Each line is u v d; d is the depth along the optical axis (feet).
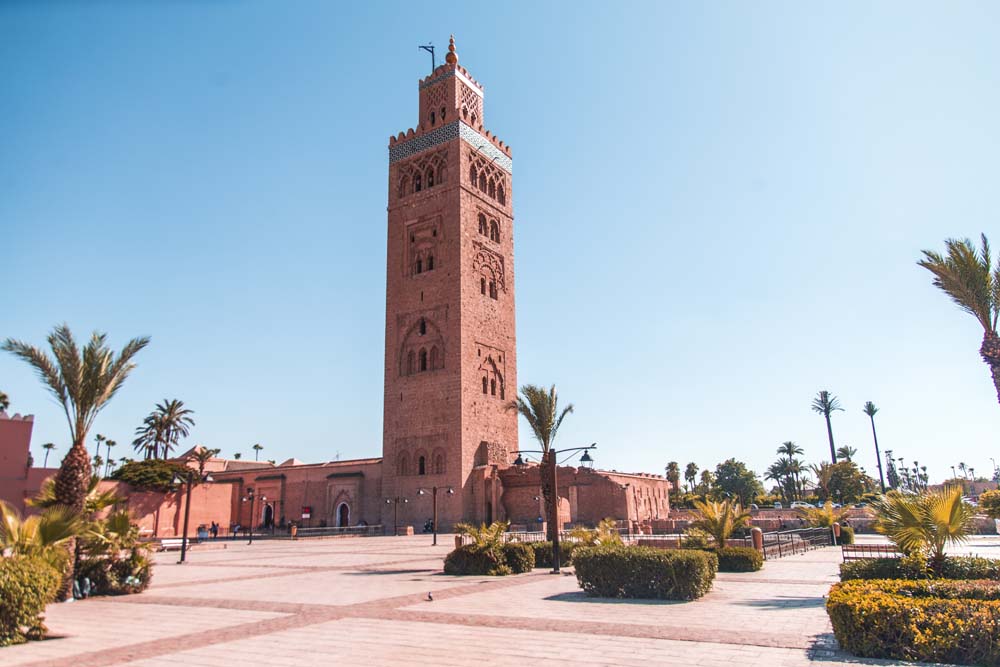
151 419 296.92
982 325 76.69
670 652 39.40
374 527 214.90
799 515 180.75
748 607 56.24
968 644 36.27
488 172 249.34
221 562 114.11
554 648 40.88
